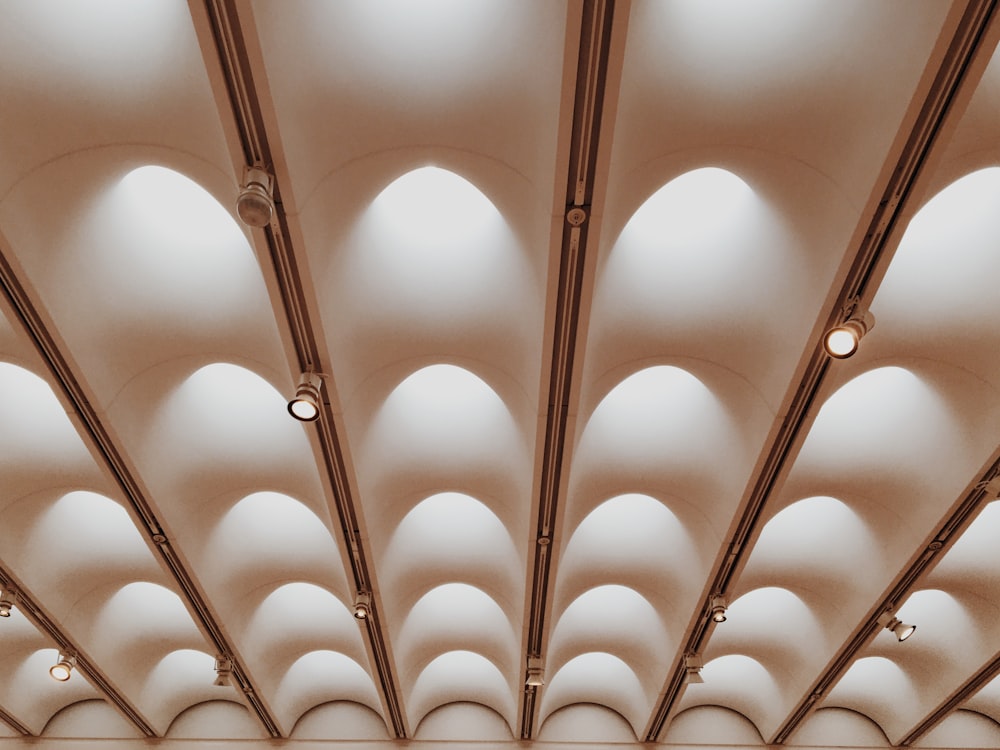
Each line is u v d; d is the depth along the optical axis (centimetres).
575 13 514
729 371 905
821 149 659
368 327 852
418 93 634
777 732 1792
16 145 640
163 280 811
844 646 1386
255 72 551
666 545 1304
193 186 749
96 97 627
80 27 594
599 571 1370
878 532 1172
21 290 720
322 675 1848
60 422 1023
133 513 1062
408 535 1278
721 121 646
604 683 1877
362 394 923
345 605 1424
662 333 871
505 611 1435
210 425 1029
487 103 639
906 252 817
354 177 689
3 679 1684
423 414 1046
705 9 585
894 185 632
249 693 1639
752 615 1572
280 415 1025
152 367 898
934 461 999
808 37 596
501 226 777
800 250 741
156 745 1853
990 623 1382
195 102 618
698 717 1914
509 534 1218
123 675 1596
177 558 1166
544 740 1877
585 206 658
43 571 1266
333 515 1077
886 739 1858
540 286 767
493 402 1027
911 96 563
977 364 886
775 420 876
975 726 1870
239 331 853
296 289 740
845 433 1039
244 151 609
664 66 607
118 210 745
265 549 1317
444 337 880
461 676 1853
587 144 606
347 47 604
